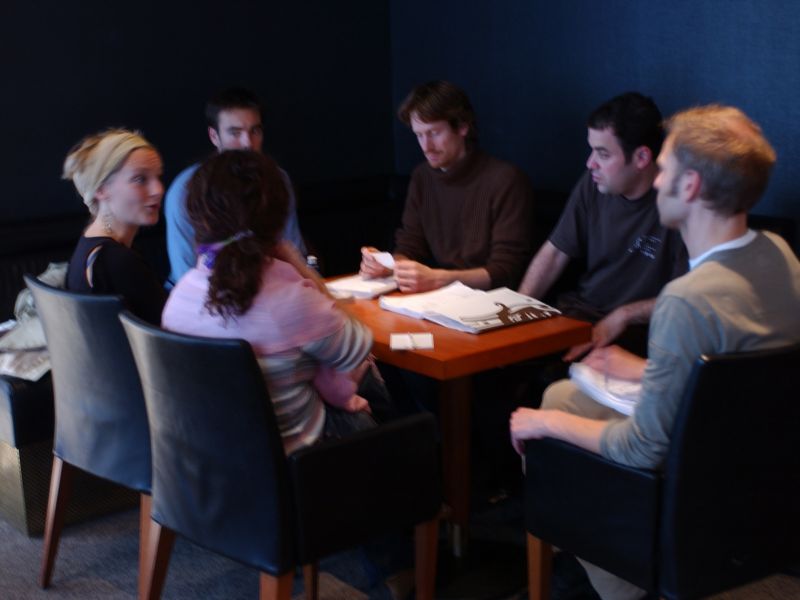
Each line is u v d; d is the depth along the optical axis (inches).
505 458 129.3
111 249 102.9
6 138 151.2
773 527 81.0
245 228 82.9
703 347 75.6
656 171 118.2
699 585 79.4
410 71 185.2
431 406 128.9
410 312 108.3
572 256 129.9
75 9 154.0
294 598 108.7
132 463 99.2
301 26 177.0
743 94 134.1
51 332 100.6
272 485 81.6
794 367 75.1
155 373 84.7
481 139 174.4
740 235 78.6
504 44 166.1
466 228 137.4
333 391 91.2
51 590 112.0
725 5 134.0
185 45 165.3
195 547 121.1
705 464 76.3
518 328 103.9
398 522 89.3
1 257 147.3
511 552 116.3
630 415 86.4
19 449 119.6
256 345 83.9
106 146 105.5
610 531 82.6
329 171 185.0
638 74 146.7
